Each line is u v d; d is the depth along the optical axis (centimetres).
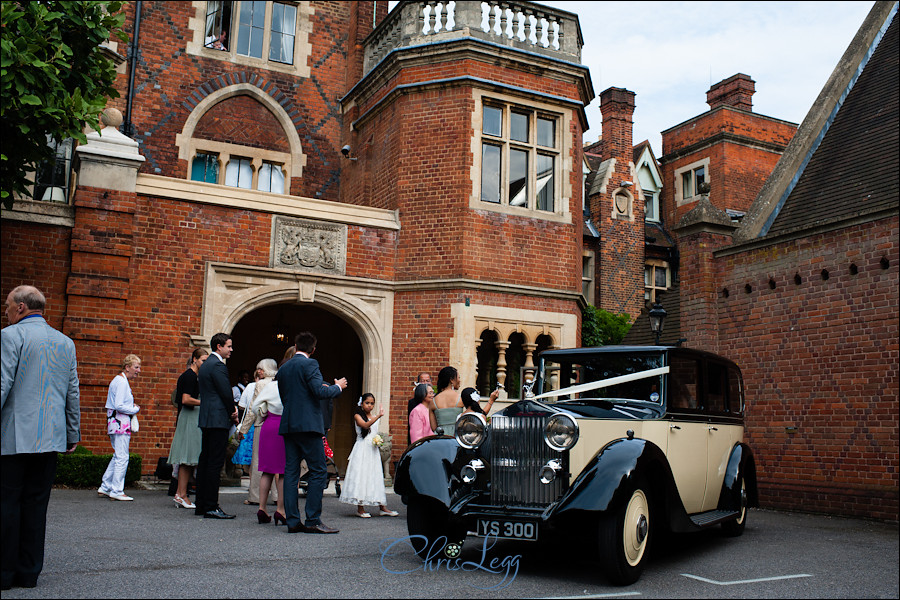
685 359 635
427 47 1251
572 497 471
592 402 620
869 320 862
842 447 876
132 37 1360
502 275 1223
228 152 1423
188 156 1387
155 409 1065
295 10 1528
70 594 393
